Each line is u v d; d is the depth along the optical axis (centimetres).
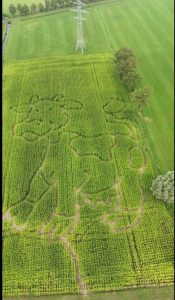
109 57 6606
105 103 5588
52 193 4309
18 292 3447
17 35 7538
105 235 3894
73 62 6456
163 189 4016
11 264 3647
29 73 6209
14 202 4209
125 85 5925
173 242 3850
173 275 3578
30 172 4538
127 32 7625
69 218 4056
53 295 3453
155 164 4653
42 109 5484
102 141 4953
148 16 8375
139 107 5256
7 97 5700
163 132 5112
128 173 4534
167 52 6962
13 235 3891
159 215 4084
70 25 7844
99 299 3412
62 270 3609
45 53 6869
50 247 3791
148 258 3709
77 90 5834
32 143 4925
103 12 8450
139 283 3519
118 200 4247
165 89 5931
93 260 3688
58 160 4691
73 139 4984
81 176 4494
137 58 6731
